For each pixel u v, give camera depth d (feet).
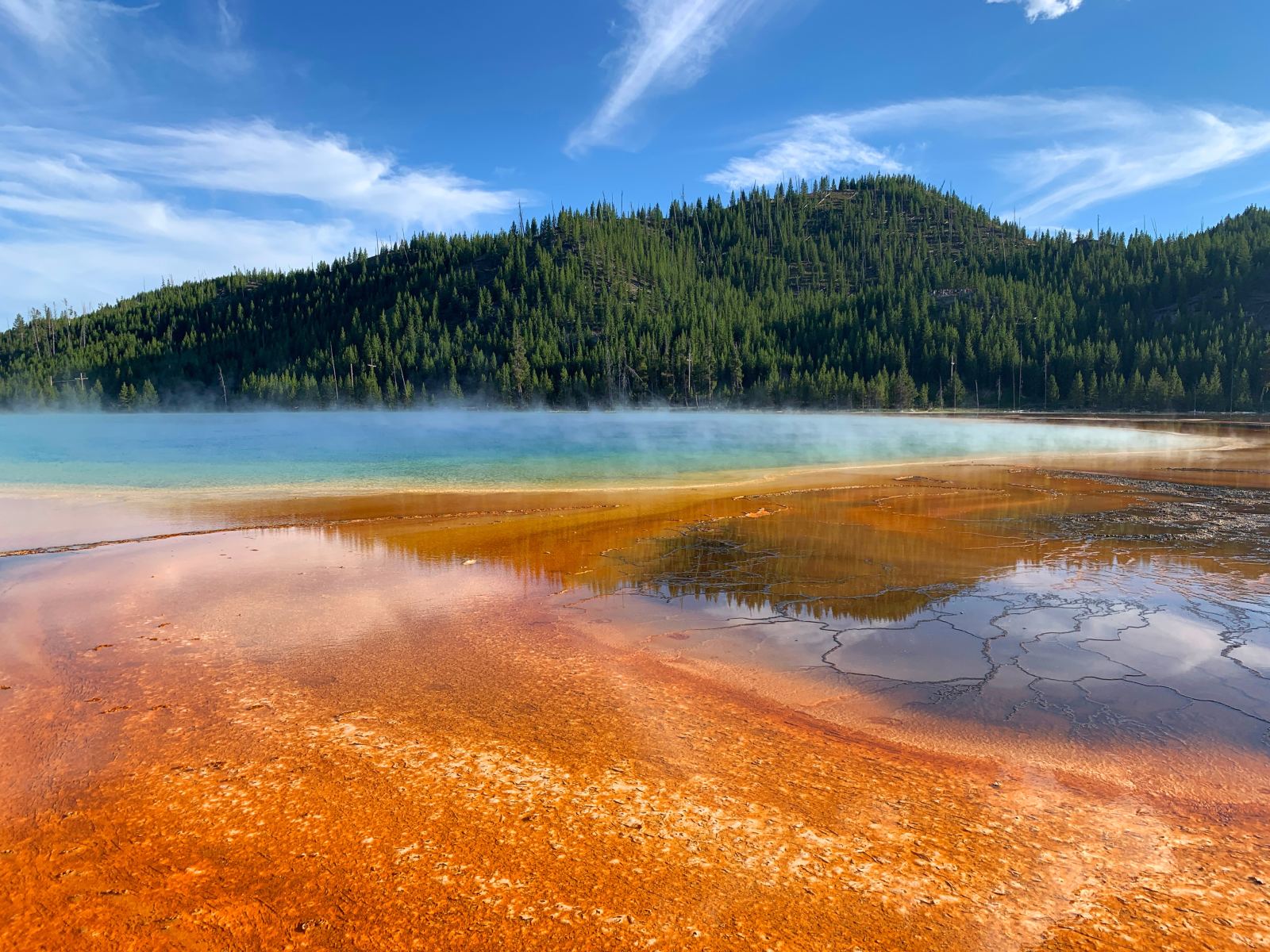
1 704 17.90
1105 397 258.57
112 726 16.70
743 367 328.90
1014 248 561.43
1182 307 324.39
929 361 317.01
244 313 496.23
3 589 28.76
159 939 9.87
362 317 465.47
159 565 32.99
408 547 37.11
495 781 14.19
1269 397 244.22
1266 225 405.18
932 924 10.24
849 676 20.26
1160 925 10.29
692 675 20.30
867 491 58.34
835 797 13.79
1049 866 11.68
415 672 20.31
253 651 21.91
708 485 62.34
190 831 12.46
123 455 94.32
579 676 20.11
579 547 37.35
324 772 14.53
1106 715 17.67
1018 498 54.44
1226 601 27.73
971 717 17.56
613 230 531.09
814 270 539.29
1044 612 26.27
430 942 9.81
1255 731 16.78
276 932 10.00
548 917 10.29
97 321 491.72
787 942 9.84
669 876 11.25
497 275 468.34
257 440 131.13
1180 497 55.67
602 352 336.90
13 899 10.73
